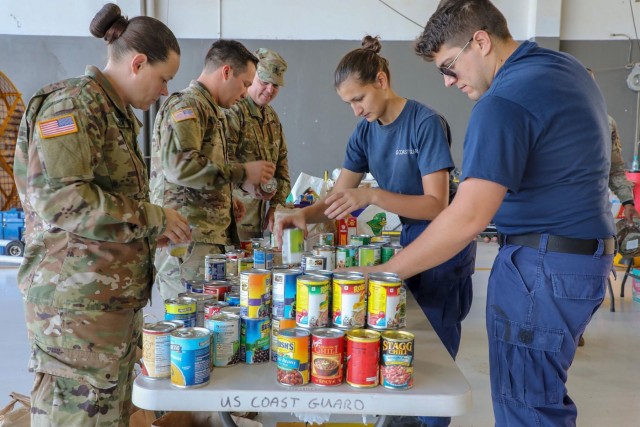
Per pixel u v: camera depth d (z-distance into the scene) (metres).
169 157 2.18
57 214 1.38
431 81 7.97
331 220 2.20
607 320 4.38
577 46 7.91
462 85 1.49
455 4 1.40
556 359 1.37
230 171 2.31
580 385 3.09
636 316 4.49
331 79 8.01
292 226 1.95
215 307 1.27
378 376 1.09
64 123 1.37
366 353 1.07
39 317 1.46
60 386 1.46
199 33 7.90
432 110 2.12
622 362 3.46
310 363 1.09
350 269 1.38
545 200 1.36
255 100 3.07
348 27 7.93
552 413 1.39
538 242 1.39
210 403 1.05
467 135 1.35
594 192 1.38
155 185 2.43
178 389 1.05
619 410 2.77
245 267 1.74
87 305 1.46
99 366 1.48
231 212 2.57
